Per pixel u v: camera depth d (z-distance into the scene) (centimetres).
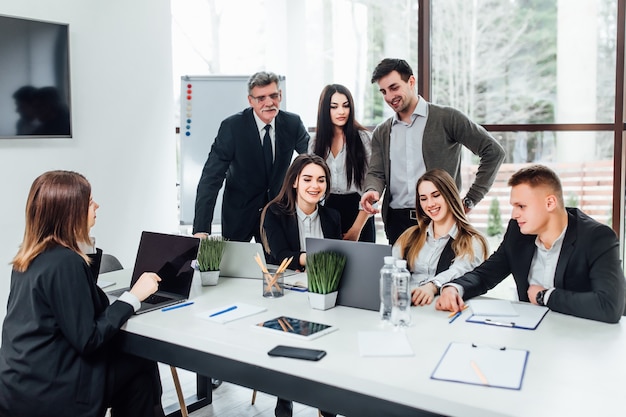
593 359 187
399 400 168
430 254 294
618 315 224
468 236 286
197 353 217
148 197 493
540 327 220
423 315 239
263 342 208
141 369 256
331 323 229
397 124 393
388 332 215
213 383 384
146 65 485
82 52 443
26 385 222
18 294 229
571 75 442
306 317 239
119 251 474
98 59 453
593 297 226
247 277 312
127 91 473
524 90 459
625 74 423
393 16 513
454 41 482
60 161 434
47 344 223
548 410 152
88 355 232
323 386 183
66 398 224
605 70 431
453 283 258
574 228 245
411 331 218
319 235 341
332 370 181
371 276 247
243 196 464
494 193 474
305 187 332
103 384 233
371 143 409
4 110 397
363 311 246
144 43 483
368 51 529
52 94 418
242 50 572
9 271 413
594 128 437
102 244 462
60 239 231
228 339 212
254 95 450
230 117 457
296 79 568
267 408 352
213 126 496
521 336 210
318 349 200
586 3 432
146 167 490
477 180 388
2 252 408
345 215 422
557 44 444
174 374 322
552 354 192
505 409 153
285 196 339
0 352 234
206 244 294
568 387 166
